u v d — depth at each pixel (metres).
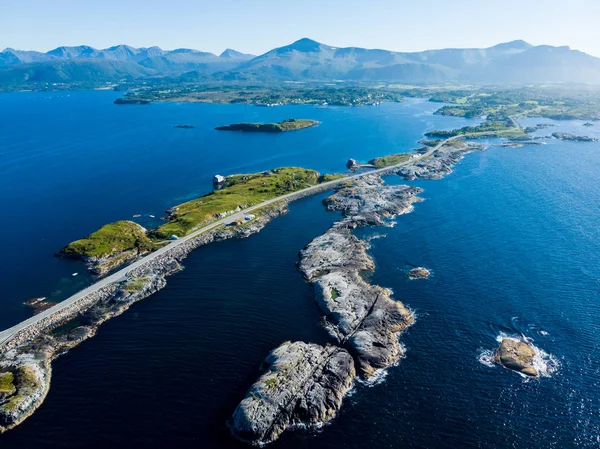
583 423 76.69
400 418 78.62
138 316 110.38
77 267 138.62
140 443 74.12
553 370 89.06
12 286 127.25
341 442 74.19
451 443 73.50
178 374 89.38
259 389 81.12
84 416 79.69
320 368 87.94
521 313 108.06
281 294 119.69
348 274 127.06
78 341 100.81
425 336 100.44
